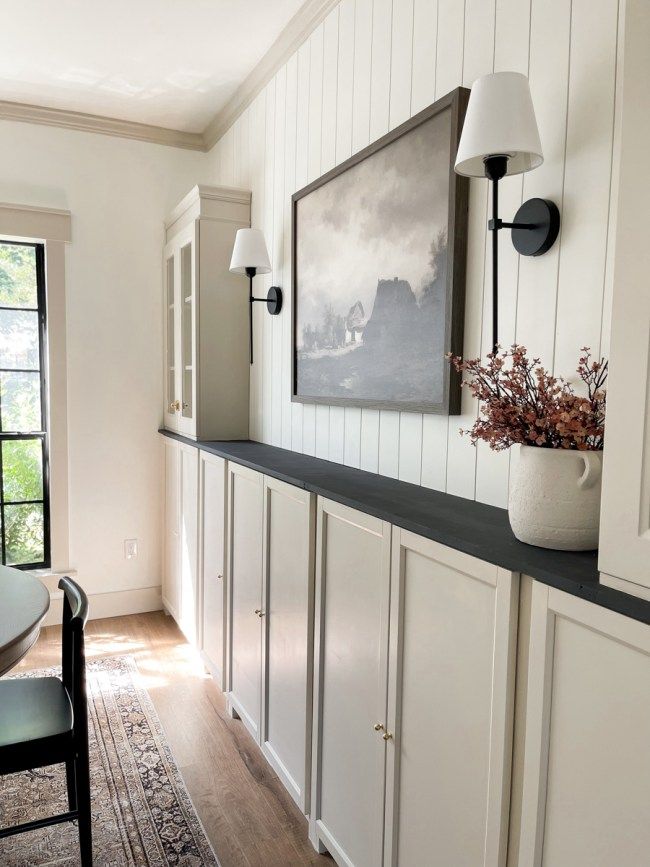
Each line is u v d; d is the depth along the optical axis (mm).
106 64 2809
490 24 1507
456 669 1158
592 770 886
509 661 1020
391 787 1354
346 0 2131
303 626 1773
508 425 1155
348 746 1558
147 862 1674
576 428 1064
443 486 1688
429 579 1239
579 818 908
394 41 1877
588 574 932
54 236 3301
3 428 3371
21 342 3385
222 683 2516
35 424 3447
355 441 2115
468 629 1125
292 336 2508
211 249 2982
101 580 3549
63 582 1681
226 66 2811
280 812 1892
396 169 1831
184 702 2553
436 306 1674
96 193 3412
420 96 1765
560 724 941
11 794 1948
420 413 1774
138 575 3623
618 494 875
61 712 1545
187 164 3600
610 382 897
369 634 1454
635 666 819
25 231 3229
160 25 2488
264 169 2852
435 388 1683
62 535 3438
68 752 1462
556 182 1334
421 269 1732
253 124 2971
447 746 1185
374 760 1433
